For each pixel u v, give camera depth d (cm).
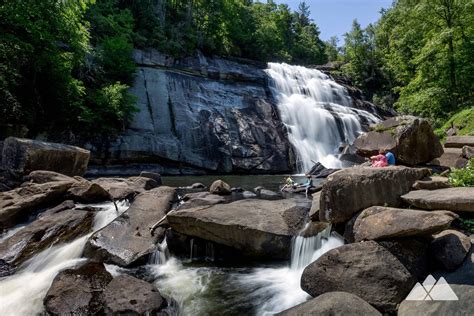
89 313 463
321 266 473
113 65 2567
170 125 2578
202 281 608
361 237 502
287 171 2764
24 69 1856
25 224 877
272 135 2869
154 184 1366
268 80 3434
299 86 3616
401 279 420
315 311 384
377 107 3981
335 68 5334
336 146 3058
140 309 456
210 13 3966
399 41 2444
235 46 4203
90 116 2156
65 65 1977
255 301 525
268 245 656
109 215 915
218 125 2739
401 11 2416
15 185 1075
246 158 2678
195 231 707
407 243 474
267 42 4909
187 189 1513
